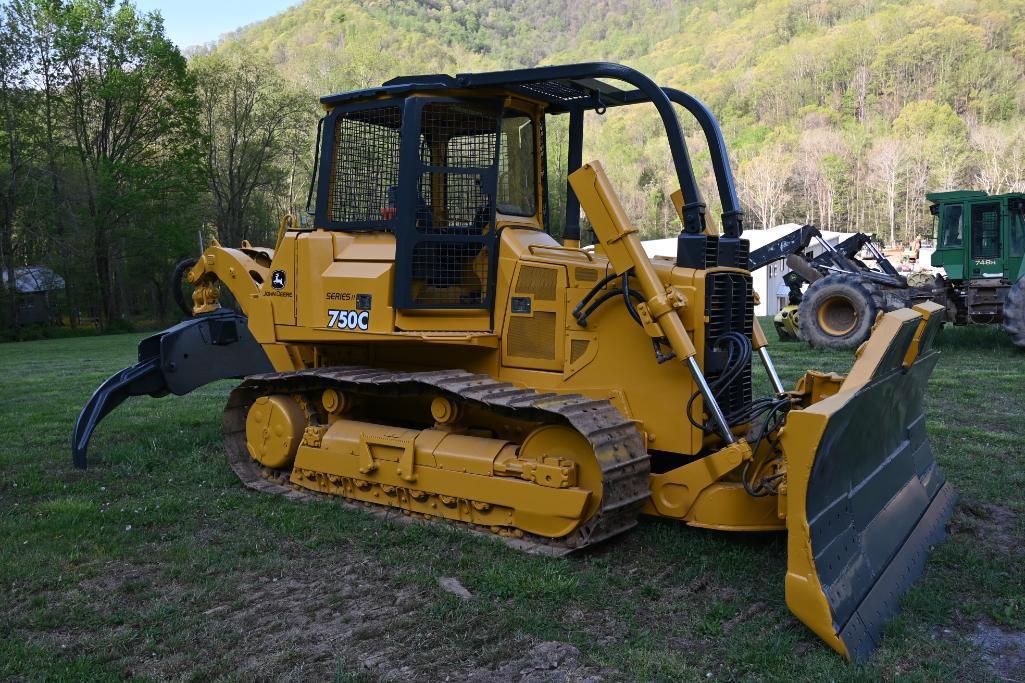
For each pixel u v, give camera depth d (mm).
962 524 5184
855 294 14000
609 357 4980
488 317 5465
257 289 6570
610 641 3717
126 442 8031
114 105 39312
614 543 4871
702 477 4699
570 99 5828
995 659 3541
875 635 3703
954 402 9242
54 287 41125
